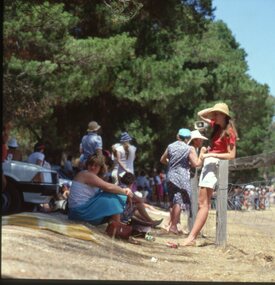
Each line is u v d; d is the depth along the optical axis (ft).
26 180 39.04
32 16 53.93
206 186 30.78
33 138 109.60
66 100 71.92
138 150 100.42
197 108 113.29
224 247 30.19
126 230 28.19
